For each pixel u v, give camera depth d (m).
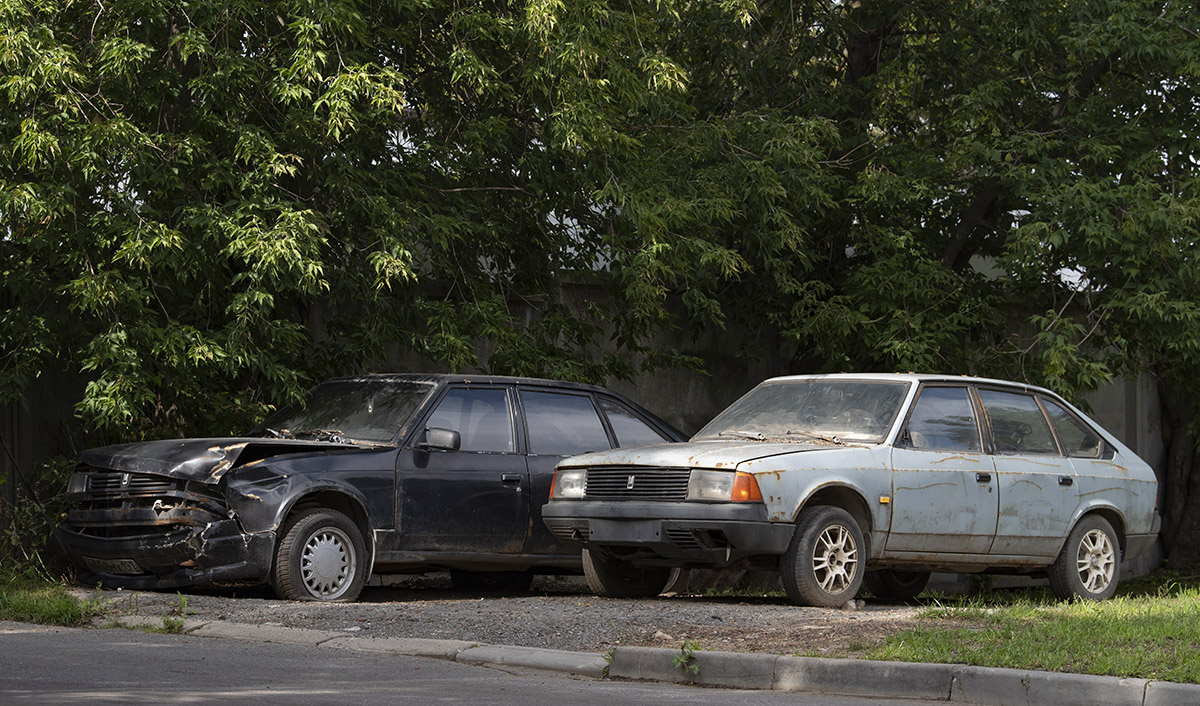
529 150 14.67
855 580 10.21
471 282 14.30
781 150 15.57
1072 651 7.26
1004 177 16.02
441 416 11.23
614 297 16.42
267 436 11.53
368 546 10.59
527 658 7.81
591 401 12.21
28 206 10.94
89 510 10.72
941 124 18.42
